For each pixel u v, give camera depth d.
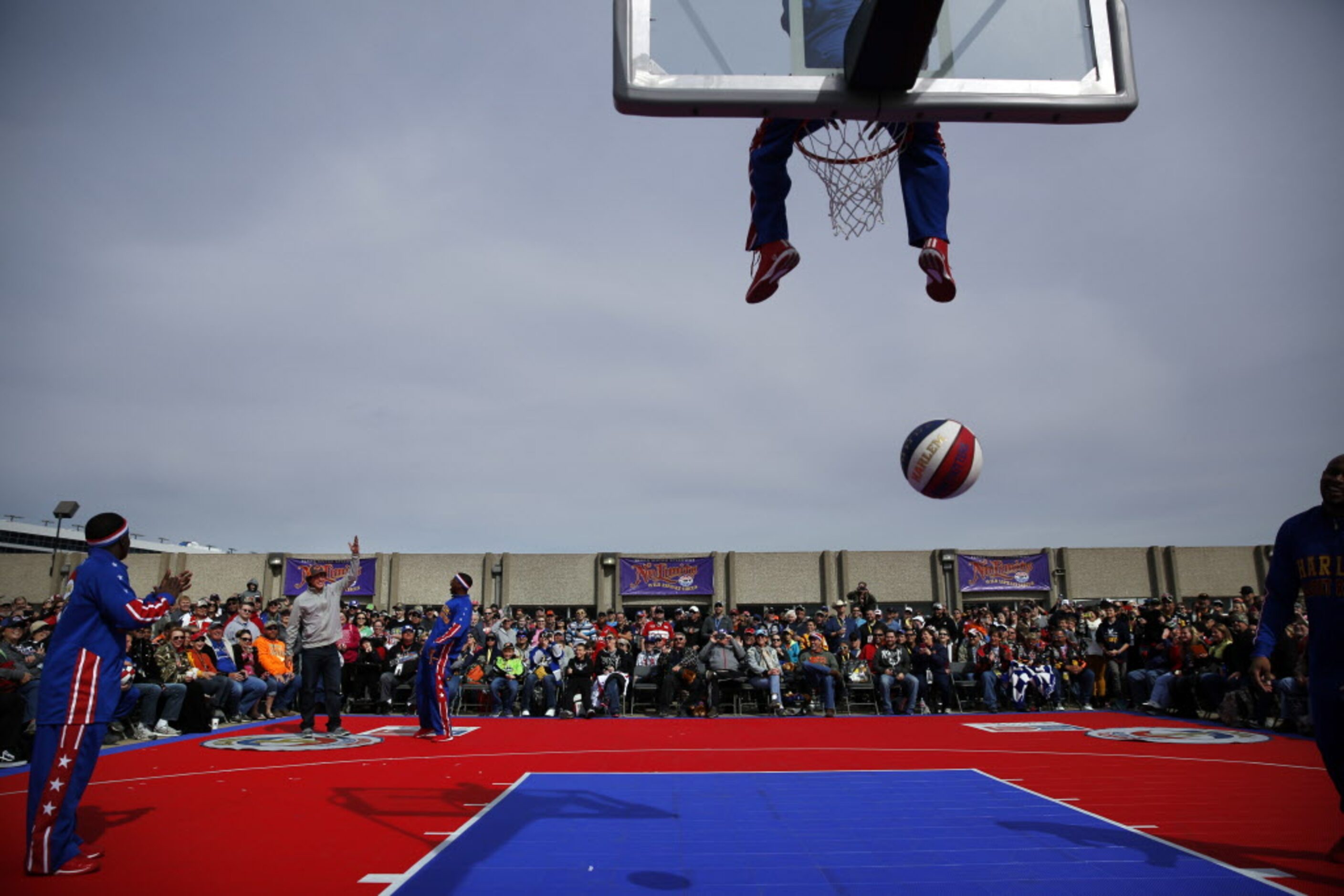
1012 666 14.94
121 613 4.39
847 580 23.91
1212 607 14.93
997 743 9.96
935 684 14.98
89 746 4.33
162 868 4.34
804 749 9.60
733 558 24.09
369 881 4.12
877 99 3.56
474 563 24.09
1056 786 6.91
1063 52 3.69
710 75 3.53
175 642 10.65
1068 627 16.36
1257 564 24.69
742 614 18.75
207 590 23.91
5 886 4.02
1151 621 14.69
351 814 5.71
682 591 23.98
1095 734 10.75
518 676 14.48
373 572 23.97
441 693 10.12
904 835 5.17
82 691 4.32
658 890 4.02
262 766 7.83
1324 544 4.26
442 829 5.28
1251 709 11.66
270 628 13.20
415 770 7.75
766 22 3.61
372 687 14.83
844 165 4.31
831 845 4.91
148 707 10.06
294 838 5.00
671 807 6.06
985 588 23.97
